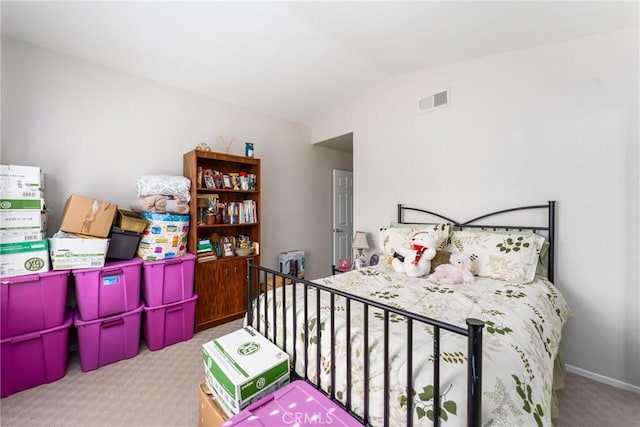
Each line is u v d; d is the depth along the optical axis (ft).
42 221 5.82
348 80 9.41
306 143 12.89
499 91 7.27
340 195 14.57
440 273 6.17
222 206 9.06
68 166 6.91
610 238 5.82
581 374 6.18
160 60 7.48
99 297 6.32
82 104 7.11
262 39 7.03
